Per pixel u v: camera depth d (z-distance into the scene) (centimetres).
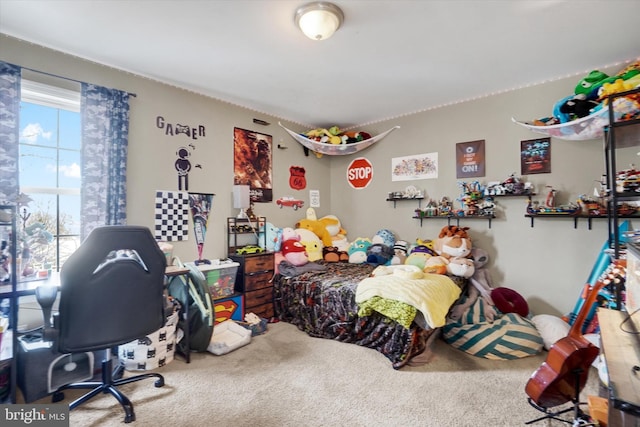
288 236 365
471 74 280
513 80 294
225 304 297
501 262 321
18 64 217
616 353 94
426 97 336
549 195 285
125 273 164
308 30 193
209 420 167
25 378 181
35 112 229
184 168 305
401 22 201
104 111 248
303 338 283
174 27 205
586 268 277
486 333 250
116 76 262
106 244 157
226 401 184
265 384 203
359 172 437
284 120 409
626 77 214
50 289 157
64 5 182
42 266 230
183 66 260
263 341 275
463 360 240
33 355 184
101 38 218
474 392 195
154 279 177
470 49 236
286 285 327
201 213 317
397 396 190
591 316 242
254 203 369
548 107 293
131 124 270
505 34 216
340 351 254
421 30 210
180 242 302
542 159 297
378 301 241
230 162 345
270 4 182
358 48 233
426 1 181
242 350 256
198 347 248
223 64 257
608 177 231
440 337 285
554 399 145
